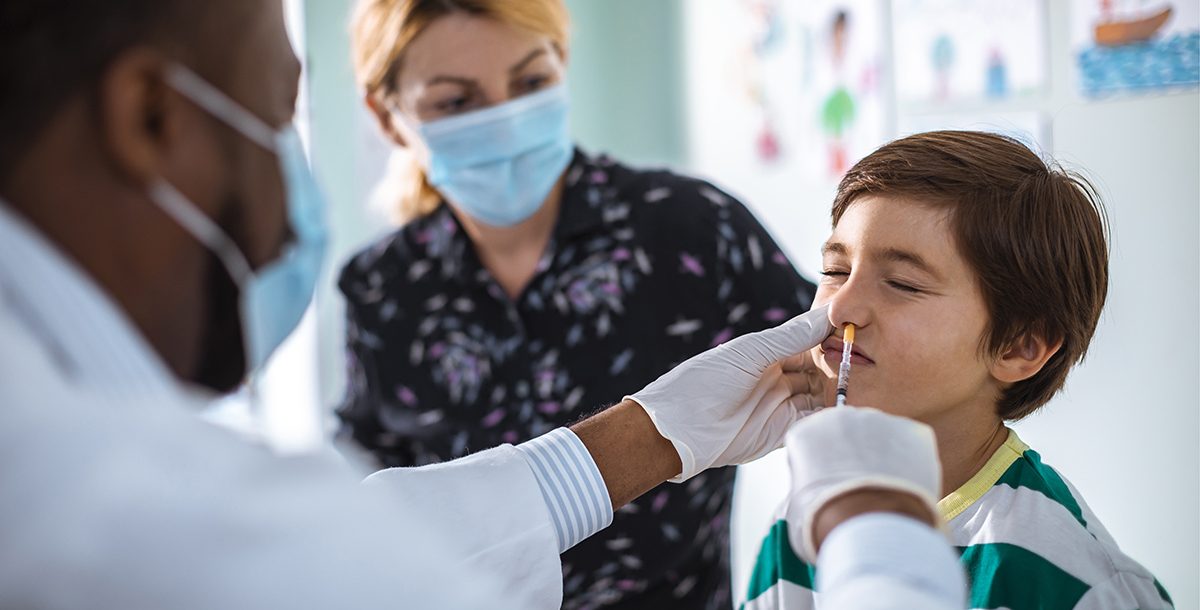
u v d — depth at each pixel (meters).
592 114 3.13
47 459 0.46
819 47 2.42
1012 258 0.96
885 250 0.98
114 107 0.53
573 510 0.91
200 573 0.46
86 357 0.51
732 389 0.98
